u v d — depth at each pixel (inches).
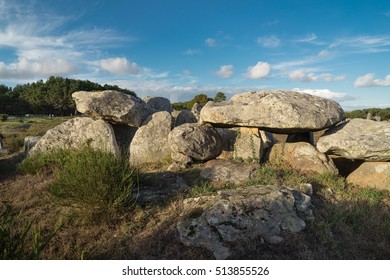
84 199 224.5
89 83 2544.3
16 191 305.0
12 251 145.5
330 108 325.7
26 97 2456.9
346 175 330.0
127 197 235.8
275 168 314.8
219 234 190.1
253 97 348.8
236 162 338.3
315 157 324.8
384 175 290.5
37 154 402.9
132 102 446.9
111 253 186.7
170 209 234.7
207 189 264.7
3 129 942.4
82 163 237.8
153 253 184.5
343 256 187.2
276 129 334.0
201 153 351.9
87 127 439.5
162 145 425.7
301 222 204.1
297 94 340.2
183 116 493.7
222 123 342.6
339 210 233.9
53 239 202.1
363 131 298.0
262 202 211.3
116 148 426.6
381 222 226.2
